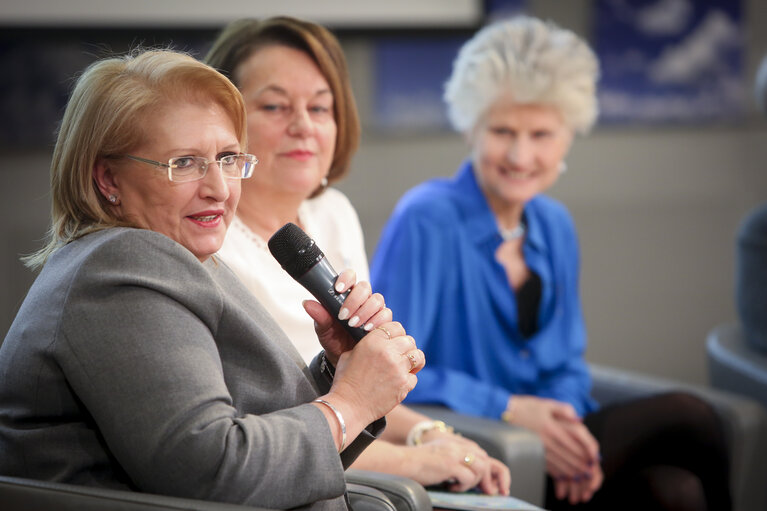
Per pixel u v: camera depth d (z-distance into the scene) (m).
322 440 2.14
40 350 2.08
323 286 2.37
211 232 2.25
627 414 4.04
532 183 4.06
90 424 2.17
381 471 3.03
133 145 2.15
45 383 2.11
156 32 5.32
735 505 4.16
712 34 6.86
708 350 4.99
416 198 4.10
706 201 7.09
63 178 2.21
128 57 2.32
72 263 2.12
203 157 2.20
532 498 3.44
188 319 2.10
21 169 5.41
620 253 6.96
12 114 5.34
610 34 6.66
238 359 2.26
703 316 7.25
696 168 7.03
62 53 5.34
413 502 2.56
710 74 6.90
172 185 2.17
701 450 4.02
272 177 3.16
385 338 2.34
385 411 2.30
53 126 5.39
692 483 3.89
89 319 2.04
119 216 2.22
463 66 4.11
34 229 5.47
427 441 3.30
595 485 3.82
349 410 2.25
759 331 4.80
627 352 7.09
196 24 5.38
